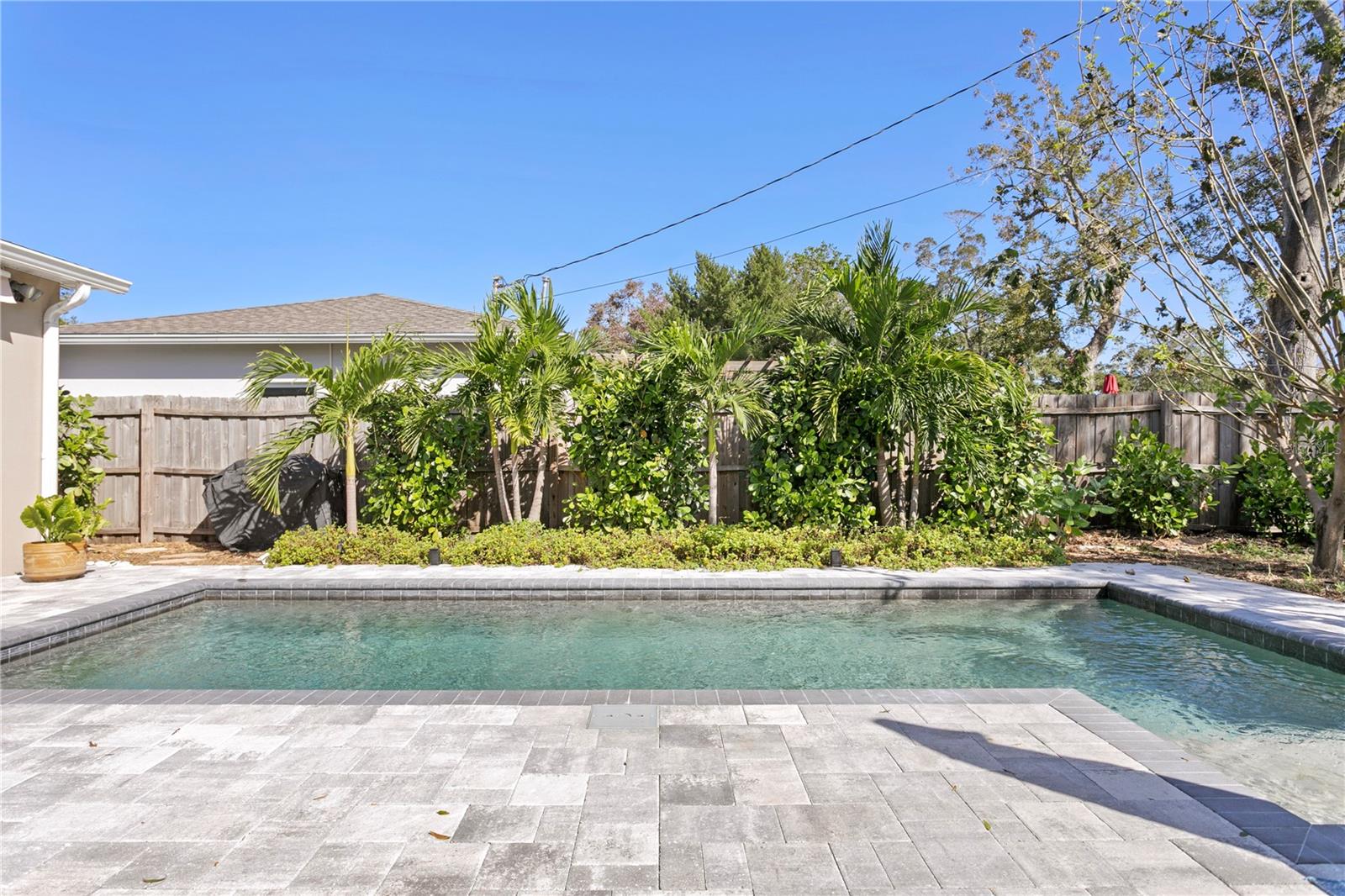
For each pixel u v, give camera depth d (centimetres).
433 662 481
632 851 223
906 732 320
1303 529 807
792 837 230
